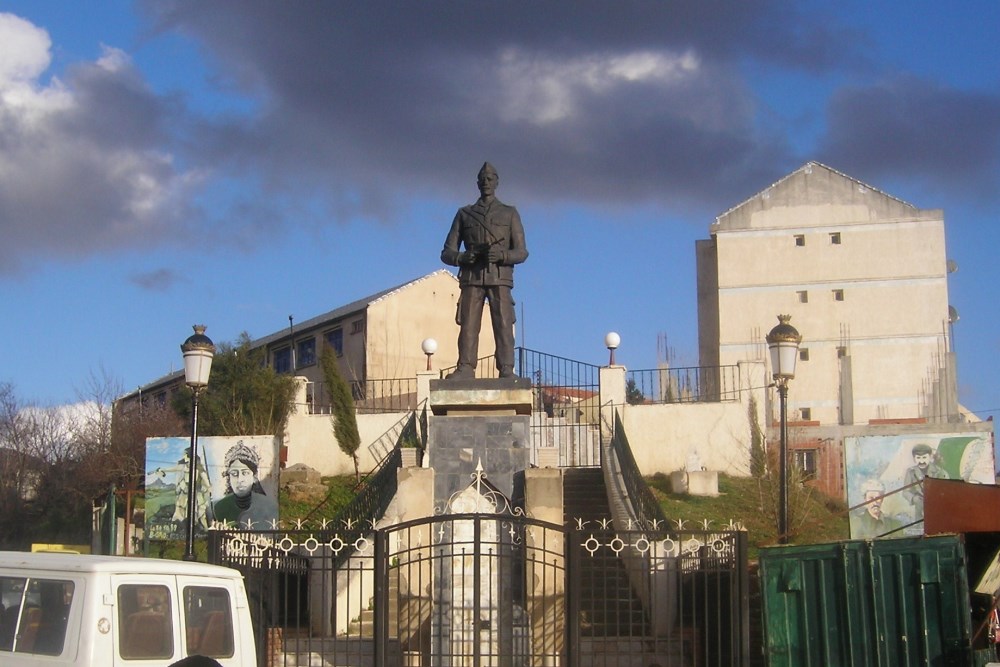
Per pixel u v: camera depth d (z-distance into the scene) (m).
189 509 16.27
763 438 30.39
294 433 34.25
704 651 16.25
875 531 22.53
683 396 35.31
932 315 43.00
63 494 39.25
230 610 11.29
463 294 20.97
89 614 10.00
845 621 14.36
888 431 33.00
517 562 18.48
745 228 44.56
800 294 43.88
